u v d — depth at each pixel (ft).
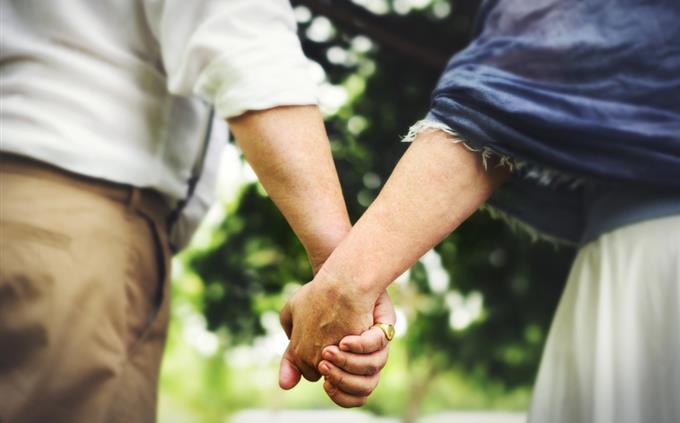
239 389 54.54
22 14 3.57
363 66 7.52
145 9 3.63
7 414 3.26
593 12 3.51
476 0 6.89
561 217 3.94
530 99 3.45
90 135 3.51
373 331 3.54
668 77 3.42
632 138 3.38
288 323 3.75
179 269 11.80
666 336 3.40
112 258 3.49
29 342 3.30
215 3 3.62
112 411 3.46
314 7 6.26
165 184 3.72
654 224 3.49
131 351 3.59
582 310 3.67
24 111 3.44
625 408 3.43
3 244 3.32
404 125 7.73
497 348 10.46
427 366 16.76
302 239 3.63
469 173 3.52
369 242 3.50
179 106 3.81
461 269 8.95
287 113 3.58
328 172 3.63
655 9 3.45
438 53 6.69
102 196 3.53
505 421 53.26
